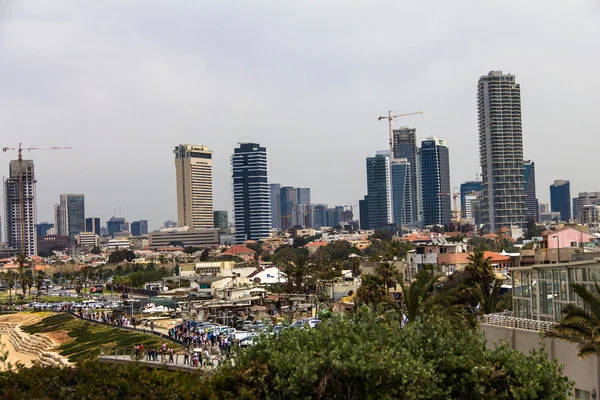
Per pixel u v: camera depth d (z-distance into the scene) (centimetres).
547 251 9931
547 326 5934
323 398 4719
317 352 4844
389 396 4497
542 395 4641
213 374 5072
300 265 19325
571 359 5597
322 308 14712
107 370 5100
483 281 10744
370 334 5122
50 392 4822
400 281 7956
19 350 17750
